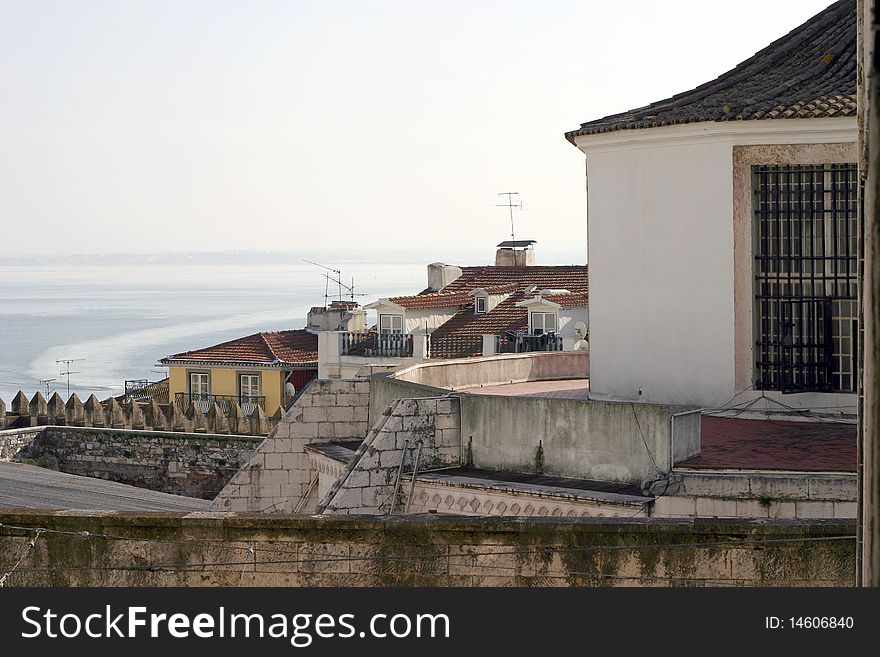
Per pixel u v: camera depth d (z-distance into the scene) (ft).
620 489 67.87
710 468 64.80
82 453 151.74
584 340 158.81
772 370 82.69
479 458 75.61
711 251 83.61
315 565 47.16
